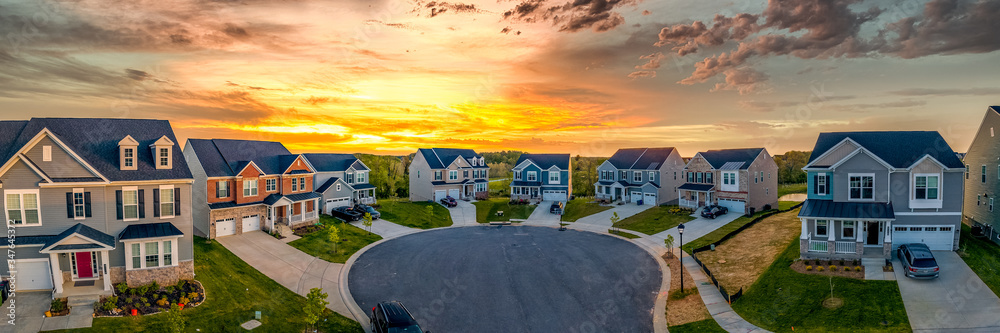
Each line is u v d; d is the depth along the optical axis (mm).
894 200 29203
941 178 28516
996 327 19922
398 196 80125
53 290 22891
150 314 22281
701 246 37406
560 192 67500
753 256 32750
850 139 29938
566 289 28016
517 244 40219
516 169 70812
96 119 28391
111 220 25422
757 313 23469
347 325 22906
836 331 20688
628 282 29250
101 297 23031
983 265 25922
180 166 27969
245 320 22656
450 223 52094
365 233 43531
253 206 40562
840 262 27766
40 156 24000
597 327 22656
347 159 58750
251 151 44156
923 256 24891
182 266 26750
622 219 51938
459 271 31750
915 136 30891
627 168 64375
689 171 57688
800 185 90375
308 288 28219
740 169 50719
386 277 30484
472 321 23328
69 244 23016
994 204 30375
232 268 30062
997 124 30016
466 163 69000
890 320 21016
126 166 26297
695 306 25016
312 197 44656
